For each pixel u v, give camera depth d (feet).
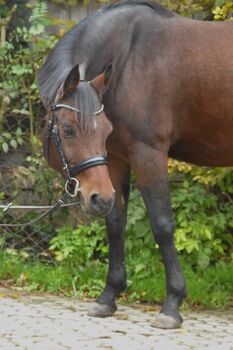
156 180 21.12
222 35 21.83
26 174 28.53
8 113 29.04
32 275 26.30
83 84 19.61
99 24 21.50
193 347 19.07
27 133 29.43
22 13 30.45
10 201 29.14
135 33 21.49
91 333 20.26
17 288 25.79
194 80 21.44
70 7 30.40
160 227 21.11
